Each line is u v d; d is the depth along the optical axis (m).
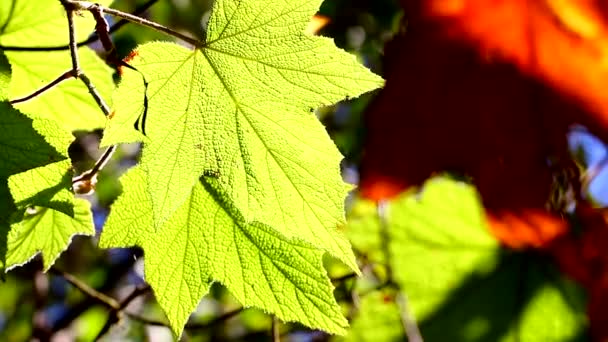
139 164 0.81
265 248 0.85
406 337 1.05
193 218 0.85
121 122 0.79
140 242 0.86
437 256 1.03
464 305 1.03
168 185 0.80
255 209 0.81
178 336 0.85
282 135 0.80
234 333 1.55
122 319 0.99
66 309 1.68
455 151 0.85
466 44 0.83
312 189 0.81
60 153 0.81
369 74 0.80
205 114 0.81
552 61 0.82
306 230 0.81
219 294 1.57
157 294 0.85
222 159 0.81
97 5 0.81
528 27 0.82
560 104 0.83
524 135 0.84
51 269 0.99
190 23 1.55
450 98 0.84
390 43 0.85
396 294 1.03
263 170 0.81
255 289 0.85
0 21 0.87
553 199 0.87
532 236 0.89
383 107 0.85
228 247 0.85
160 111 0.80
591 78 0.82
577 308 1.00
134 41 1.33
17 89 0.89
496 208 0.87
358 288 1.09
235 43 0.81
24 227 0.87
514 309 1.02
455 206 1.01
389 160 0.85
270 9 0.80
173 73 0.80
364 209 1.03
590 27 0.82
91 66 0.89
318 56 0.80
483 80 0.83
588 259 0.92
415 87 0.85
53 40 0.88
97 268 1.67
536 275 1.01
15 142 0.80
